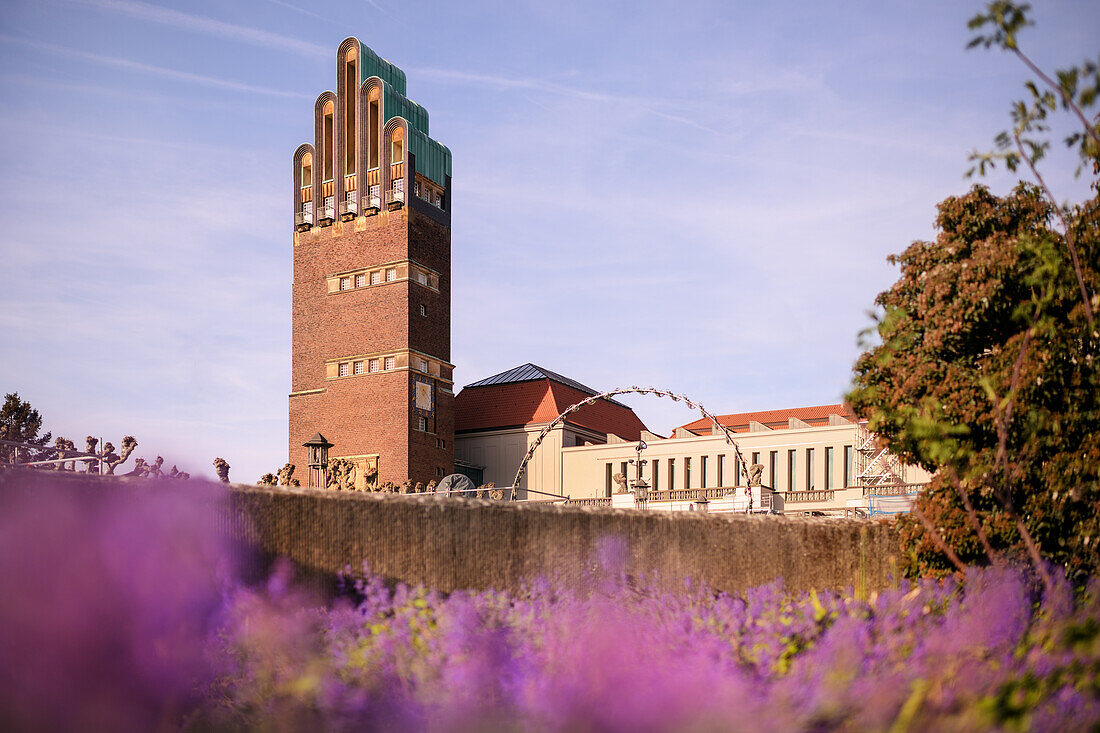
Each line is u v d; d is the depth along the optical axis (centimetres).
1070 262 1698
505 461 9438
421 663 1020
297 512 1650
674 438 8681
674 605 1412
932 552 1831
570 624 1166
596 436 9662
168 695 968
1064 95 1108
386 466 8519
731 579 1991
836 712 787
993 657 922
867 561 2073
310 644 1127
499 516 1852
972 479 1780
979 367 1895
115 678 960
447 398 9062
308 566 1639
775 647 1060
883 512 4466
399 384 8581
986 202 2009
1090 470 1670
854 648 924
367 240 8988
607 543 1912
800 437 7756
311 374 9069
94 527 1246
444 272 9244
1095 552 1684
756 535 2033
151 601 1134
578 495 8950
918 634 1070
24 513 1236
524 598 1619
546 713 871
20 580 1061
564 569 1866
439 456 8856
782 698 823
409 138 8950
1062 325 1727
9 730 872
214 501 1514
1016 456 1745
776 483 7831
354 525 1711
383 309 8800
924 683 799
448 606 1255
